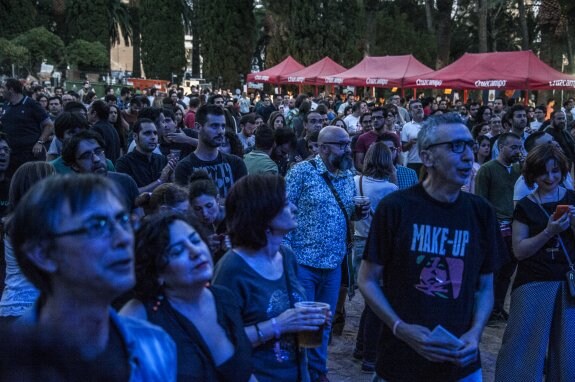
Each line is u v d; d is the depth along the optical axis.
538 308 4.38
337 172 5.19
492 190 6.96
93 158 5.19
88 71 44.44
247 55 42.56
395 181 6.54
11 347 1.22
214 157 5.88
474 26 51.56
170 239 2.44
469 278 3.29
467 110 20.25
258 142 7.26
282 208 3.25
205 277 2.46
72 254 1.77
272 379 3.10
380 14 46.62
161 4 47.72
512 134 6.93
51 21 51.81
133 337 1.89
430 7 47.75
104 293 1.82
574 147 10.73
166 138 8.33
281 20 38.72
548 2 41.22
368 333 5.58
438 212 3.28
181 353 2.39
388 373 3.30
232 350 2.49
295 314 3.12
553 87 19.73
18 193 4.27
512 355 4.47
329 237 5.01
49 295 1.85
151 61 48.44
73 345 1.35
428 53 46.66
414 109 11.96
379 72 25.66
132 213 5.32
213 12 41.84
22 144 9.42
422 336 3.10
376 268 3.32
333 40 37.81
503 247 3.48
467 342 3.16
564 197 4.50
